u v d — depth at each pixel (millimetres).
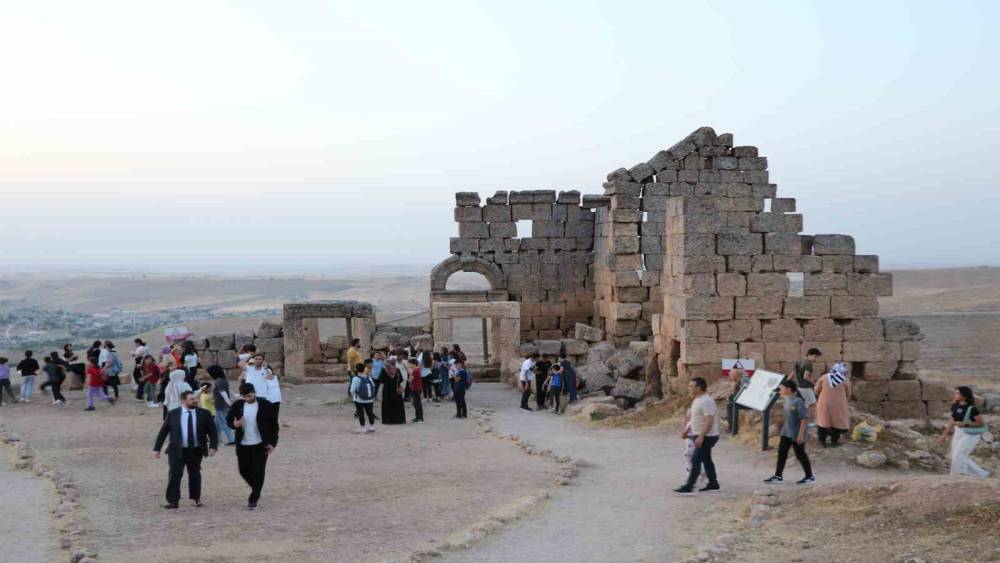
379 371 28531
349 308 39500
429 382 33781
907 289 115688
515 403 33562
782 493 16297
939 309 80312
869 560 11891
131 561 12812
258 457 16594
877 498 14711
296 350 38625
